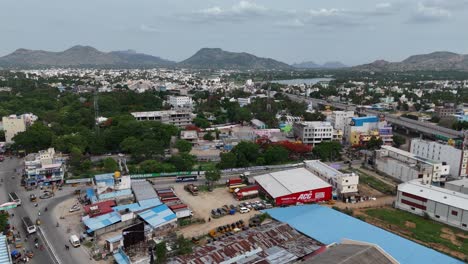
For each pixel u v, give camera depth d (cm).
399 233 10094
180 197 12838
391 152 16325
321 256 7362
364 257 7106
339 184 13112
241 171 15850
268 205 12031
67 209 11619
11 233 9850
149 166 15012
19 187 13500
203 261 7919
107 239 9362
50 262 8512
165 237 9650
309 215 10800
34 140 17275
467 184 12788
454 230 10388
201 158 17700
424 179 13100
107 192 12100
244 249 8494
